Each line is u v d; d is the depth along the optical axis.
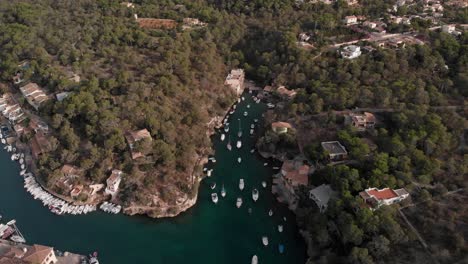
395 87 195.00
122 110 185.38
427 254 119.25
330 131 185.88
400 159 148.00
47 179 166.00
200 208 158.12
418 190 139.62
